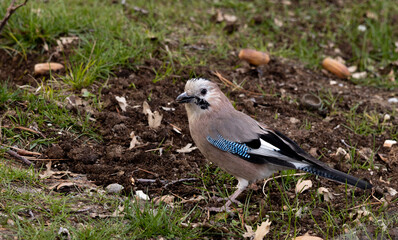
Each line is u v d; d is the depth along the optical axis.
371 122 11.22
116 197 8.12
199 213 8.05
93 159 8.98
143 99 10.88
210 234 7.57
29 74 11.38
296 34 15.09
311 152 9.83
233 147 8.24
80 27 12.60
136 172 8.89
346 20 15.98
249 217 7.96
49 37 12.12
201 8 15.68
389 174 9.41
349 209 8.19
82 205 7.78
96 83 11.16
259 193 8.82
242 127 8.34
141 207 7.96
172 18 14.68
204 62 12.53
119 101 10.44
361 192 8.67
